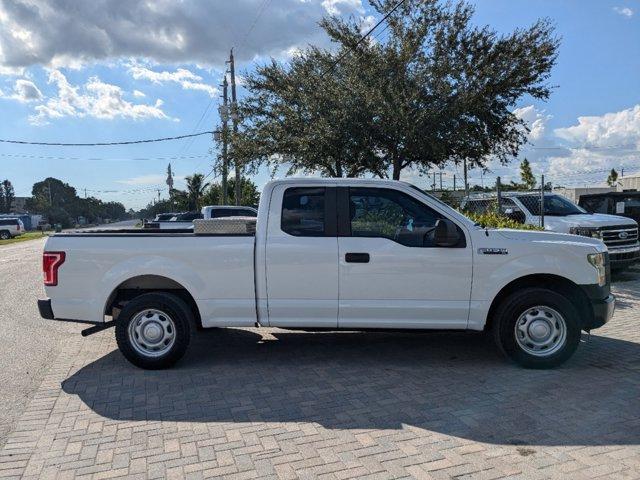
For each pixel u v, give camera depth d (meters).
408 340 7.00
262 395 5.11
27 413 4.78
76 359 6.50
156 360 5.89
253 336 7.32
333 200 5.81
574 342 5.60
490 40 17.39
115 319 6.26
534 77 17.47
